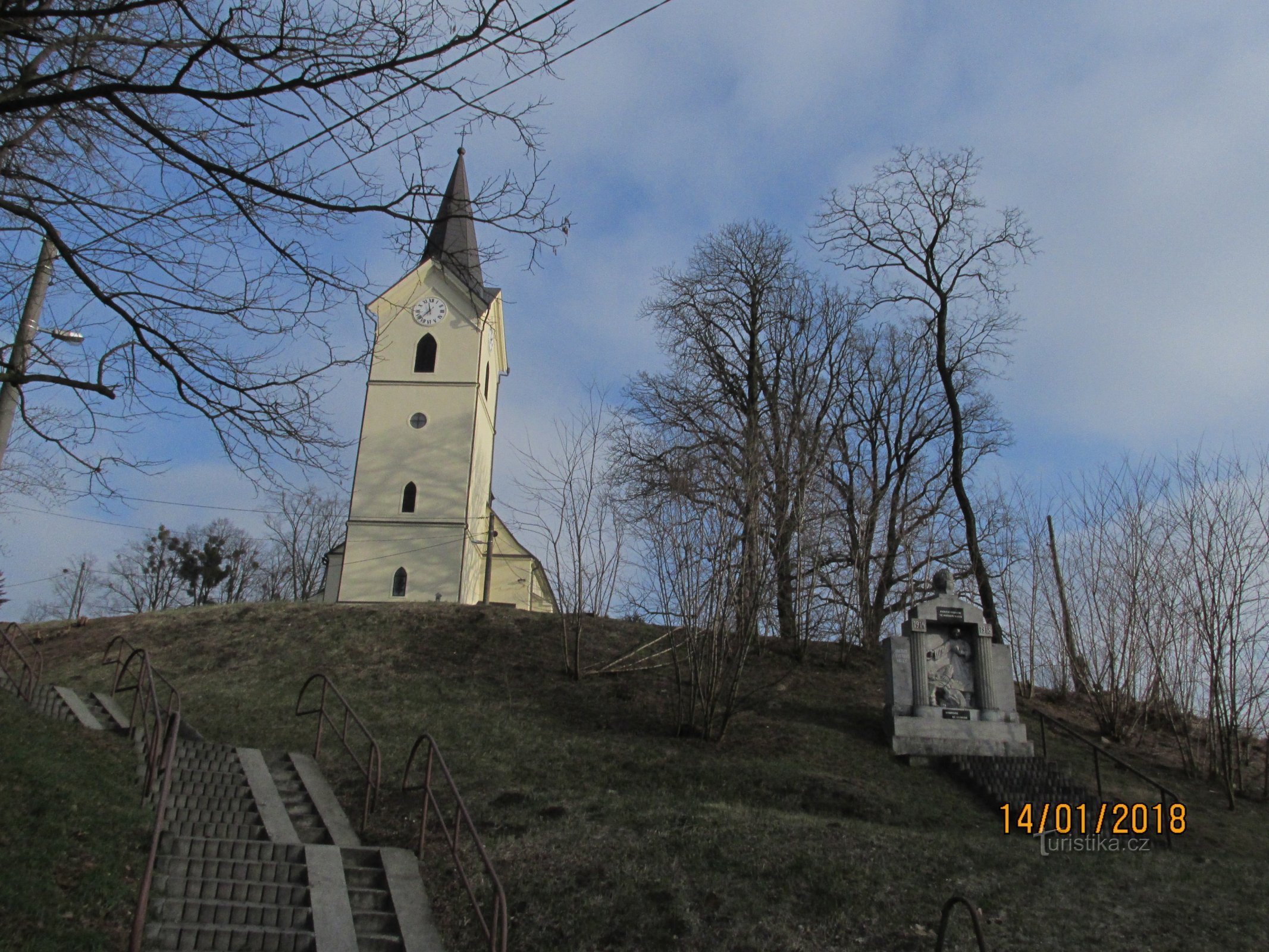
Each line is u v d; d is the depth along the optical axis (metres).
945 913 9.16
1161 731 24.11
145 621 30.33
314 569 63.81
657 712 21.88
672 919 11.16
